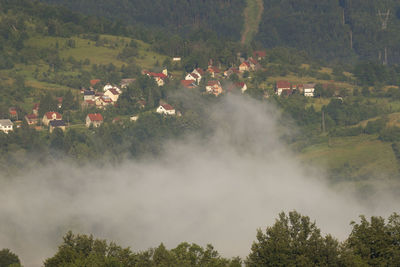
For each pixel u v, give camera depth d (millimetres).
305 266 120938
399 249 125000
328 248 123812
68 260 129000
